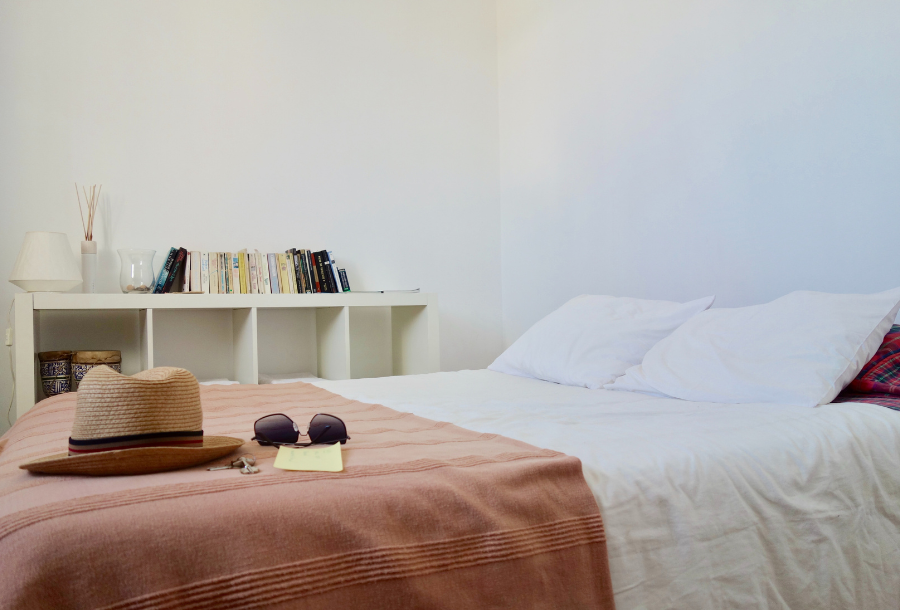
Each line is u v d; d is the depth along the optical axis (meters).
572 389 1.96
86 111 2.77
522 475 0.89
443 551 0.77
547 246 3.34
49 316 2.70
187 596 0.64
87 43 2.78
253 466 0.90
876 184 1.87
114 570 0.63
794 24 2.10
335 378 2.94
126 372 2.83
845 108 1.95
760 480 1.05
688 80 2.50
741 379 1.57
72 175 2.74
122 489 0.79
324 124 3.24
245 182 3.06
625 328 2.10
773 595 1.00
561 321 2.33
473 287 3.63
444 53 3.57
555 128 3.26
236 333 2.96
